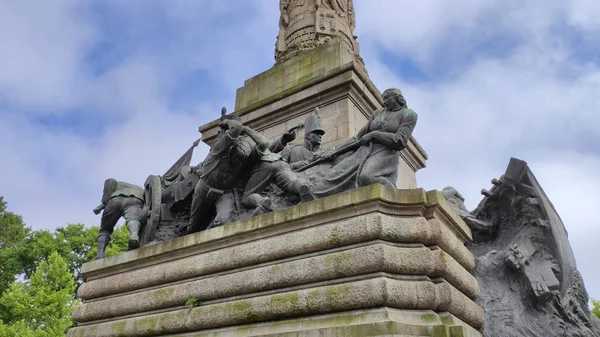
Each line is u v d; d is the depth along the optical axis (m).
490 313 9.77
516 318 9.66
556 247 10.43
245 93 16.27
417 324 6.46
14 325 28.56
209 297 8.45
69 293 33.38
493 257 10.49
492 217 11.35
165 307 9.07
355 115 13.18
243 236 8.60
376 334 6.24
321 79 13.45
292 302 7.30
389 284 6.72
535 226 10.62
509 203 11.02
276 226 8.22
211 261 8.71
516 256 10.13
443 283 7.08
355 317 6.71
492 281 10.22
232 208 9.97
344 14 17.11
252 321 7.72
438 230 7.40
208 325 8.15
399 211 7.52
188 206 11.88
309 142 11.17
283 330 7.24
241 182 10.30
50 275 32.41
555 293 9.80
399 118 8.91
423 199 7.47
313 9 16.81
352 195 7.55
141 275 9.80
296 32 16.55
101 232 12.43
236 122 10.03
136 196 12.45
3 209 53.31
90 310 10.32
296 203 9.48
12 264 43.19
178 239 9.55
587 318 10.16
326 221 7.76
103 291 10.37
